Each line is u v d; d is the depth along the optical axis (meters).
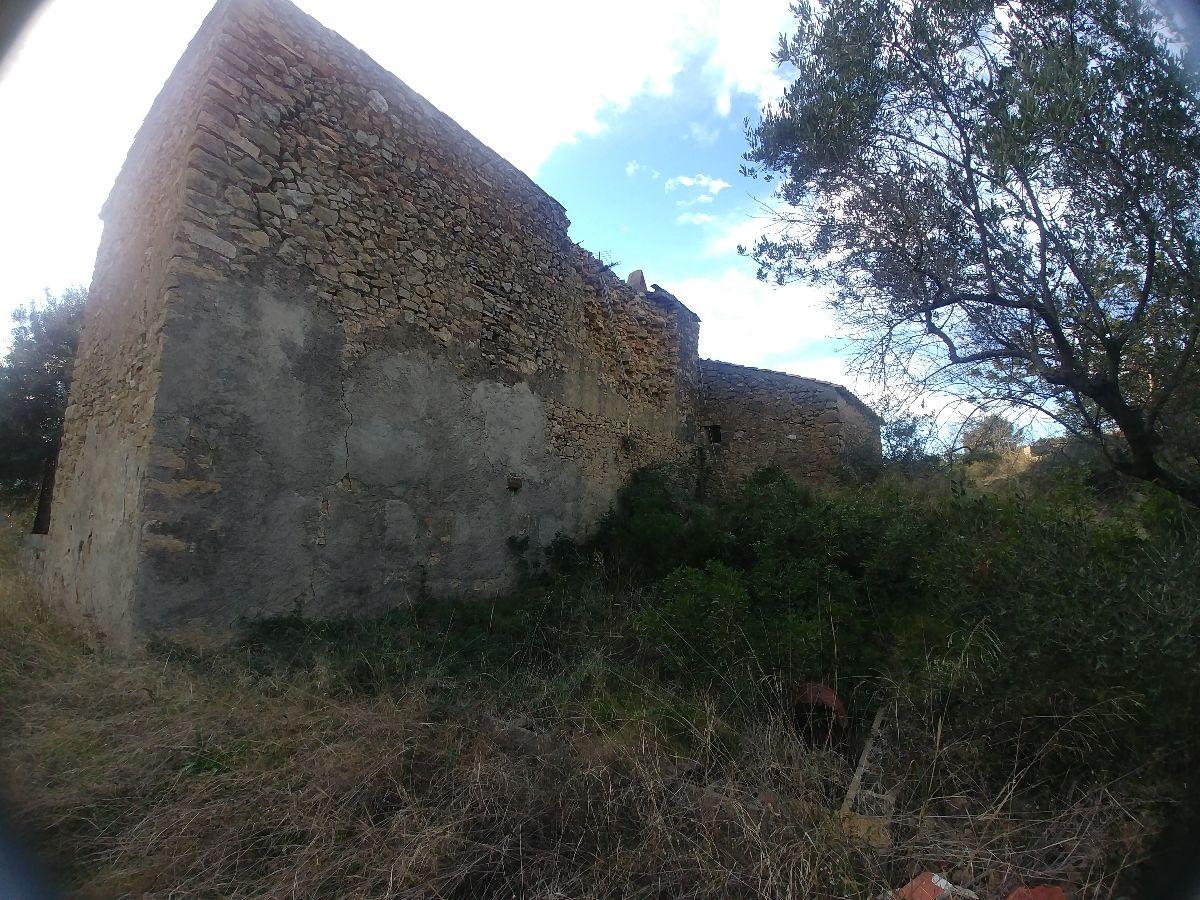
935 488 7.74
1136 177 3.45
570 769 3.21
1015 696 3.33
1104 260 3.62
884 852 2.73
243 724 3.55
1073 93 3.31
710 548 7.70
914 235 4.24
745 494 9.27
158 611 4.61
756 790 3.11
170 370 4.77
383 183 6.59
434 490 6.87
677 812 2.89
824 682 4.57
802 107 4.56
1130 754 3.03
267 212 5.48
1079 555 3.43
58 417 13.73
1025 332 4.06
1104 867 2.60
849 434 13.13
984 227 3.98
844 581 5.71
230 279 5.17
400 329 6.59
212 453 4.98
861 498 7.71
